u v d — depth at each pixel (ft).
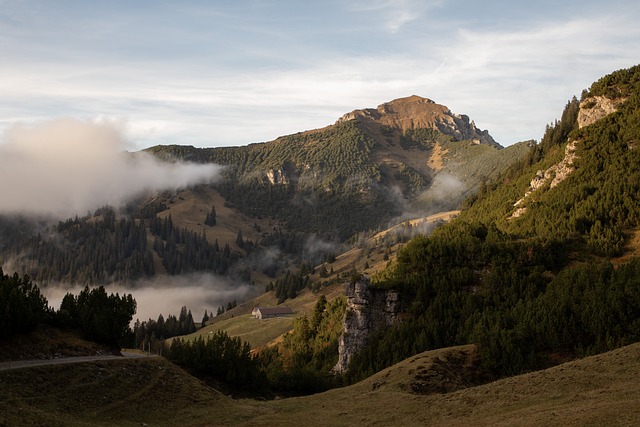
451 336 322.34
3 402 170.60
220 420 199.41
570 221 425.28
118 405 197.98
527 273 376.07
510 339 257.75
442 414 177.88
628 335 248.73
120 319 277.85
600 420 133.49
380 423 182.19
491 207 586.04
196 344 293.43
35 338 232.32
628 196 427.33
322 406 216.33
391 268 469.16
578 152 513.04
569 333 263.90
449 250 414.21
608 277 307.99
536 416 147.74
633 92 554.46
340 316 476.95
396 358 318.04
